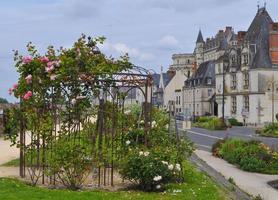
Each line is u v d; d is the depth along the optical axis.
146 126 14.59
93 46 12.40
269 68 66.06
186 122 20.08
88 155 11.46
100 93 13.42
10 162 15.30
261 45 67.50
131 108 19.92
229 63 74.06
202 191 11.37
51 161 11.20
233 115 71.94
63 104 11.73
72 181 11.12
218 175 15.84
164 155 12.09
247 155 18.72
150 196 10.50
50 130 11.44
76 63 11.80
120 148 12.21
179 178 12.30
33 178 11.86
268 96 65.50
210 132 46.25
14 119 12.06
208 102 90.69
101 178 12.35
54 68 11.62
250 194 13.04
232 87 72.81
